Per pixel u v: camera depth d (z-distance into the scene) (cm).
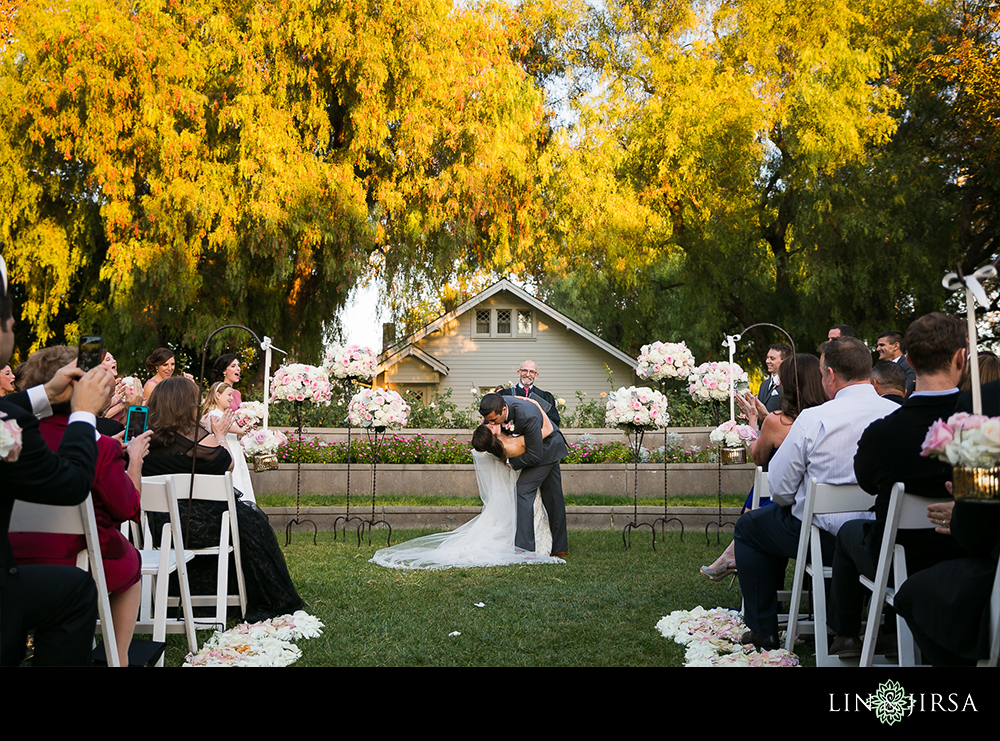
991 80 1593
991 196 1733
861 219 1623
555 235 1636
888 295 1706
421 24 1377
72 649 241
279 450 933
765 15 1756
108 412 437
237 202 1303
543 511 657
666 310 2192
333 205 1338
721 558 441
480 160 1384
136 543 464
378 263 1498
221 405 556
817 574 338
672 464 920
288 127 1336
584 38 1927
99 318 1560
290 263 1331
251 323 1513
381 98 1368
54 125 1296
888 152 1717
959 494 209
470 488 921
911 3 1756
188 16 1333
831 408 353
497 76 1440
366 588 520
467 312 2144
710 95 1741
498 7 1700
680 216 1891
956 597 228
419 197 1392
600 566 603
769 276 1878
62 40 1270
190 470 432
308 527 797
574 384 2139
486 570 585
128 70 1281
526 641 395
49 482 226
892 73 1791
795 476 357
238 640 386
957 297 1691
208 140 1348
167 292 1327
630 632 411
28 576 235
